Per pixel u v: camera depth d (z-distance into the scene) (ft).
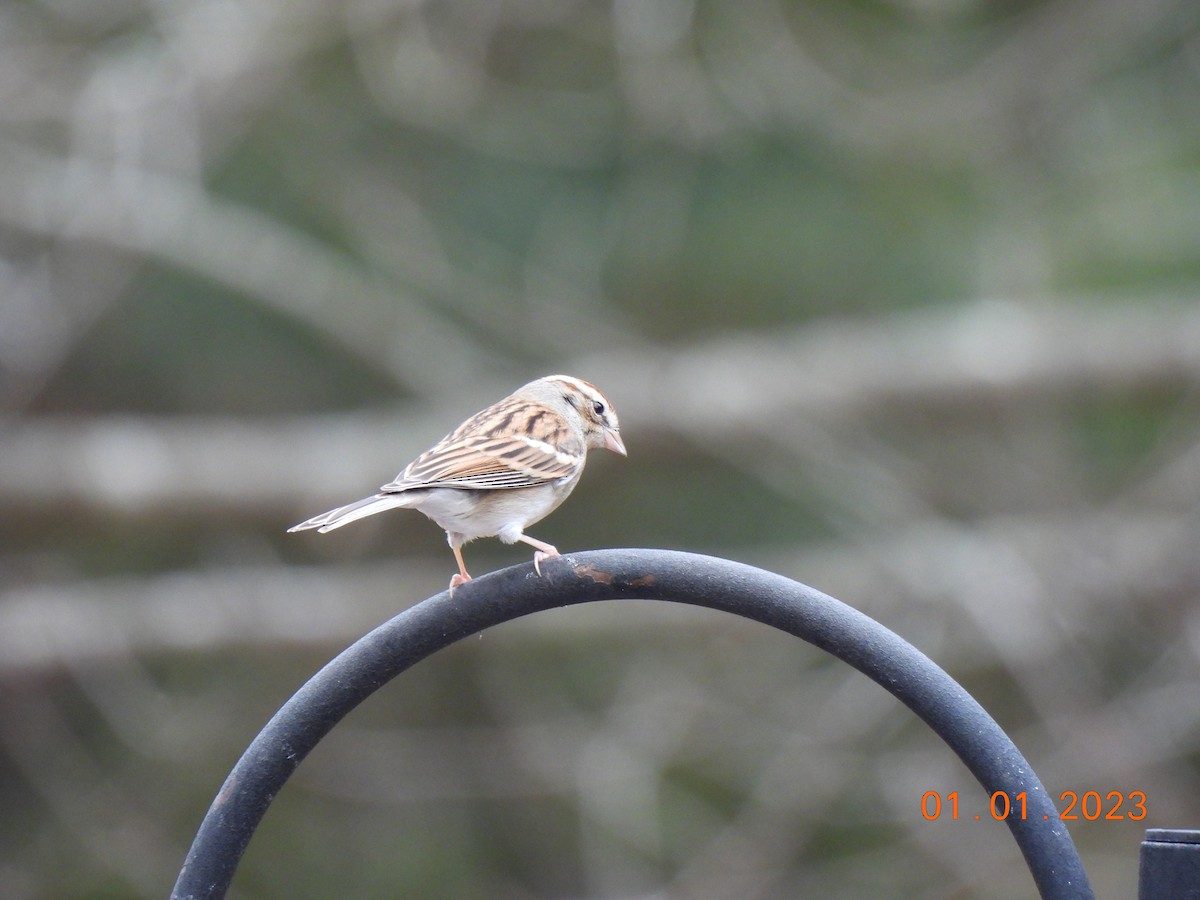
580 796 49.32
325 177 51.55
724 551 52.44
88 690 49.24
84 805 50.19
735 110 50.42
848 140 50.83
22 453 44.73
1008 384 47.06
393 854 51.24
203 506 46.03
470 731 52.31
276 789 16.46
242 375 52.95
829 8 51.34
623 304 52.54
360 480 46.91
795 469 49.83
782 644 50.21
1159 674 46.55
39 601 47.29
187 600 47.39
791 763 47.96
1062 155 51.70
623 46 48.75
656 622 49.01
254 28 47.21
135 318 52.16
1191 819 46.80
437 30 49.65
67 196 45.70
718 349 49.98
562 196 52.11
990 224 51.03
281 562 53.01
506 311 51.24
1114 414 51.21
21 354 46.03
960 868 45.42
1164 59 51.57
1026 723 49.83
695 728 49.85
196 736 50.72
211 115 48.39
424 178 52.65
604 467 48.37
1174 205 51.01
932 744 48.78
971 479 51.11
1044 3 51.57
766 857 47.52
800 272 51.62
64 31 50.14
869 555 46.88
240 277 48.47
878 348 48.03
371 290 51.42
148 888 49.34
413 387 50.57
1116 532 46.37
